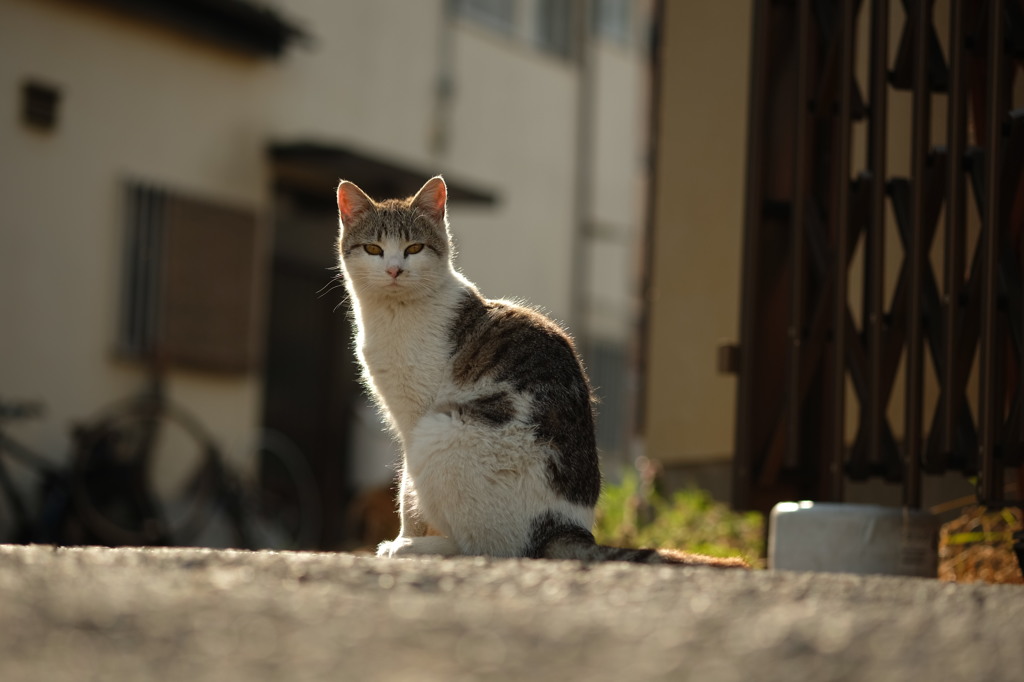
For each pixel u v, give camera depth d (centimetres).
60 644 310
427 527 595
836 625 339
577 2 2048
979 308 570
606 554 511
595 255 2092
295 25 1495
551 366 568
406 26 1717
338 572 401
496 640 319
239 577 390
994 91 542
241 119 1476
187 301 1390
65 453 1268
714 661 302
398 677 286
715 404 973
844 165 607
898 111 796
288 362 1608
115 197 1332
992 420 542
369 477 1628
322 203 1666
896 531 544
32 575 387
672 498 1005
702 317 992
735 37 985
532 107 1948
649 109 1166
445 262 657
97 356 1306
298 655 303
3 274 1221
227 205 1452
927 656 311
